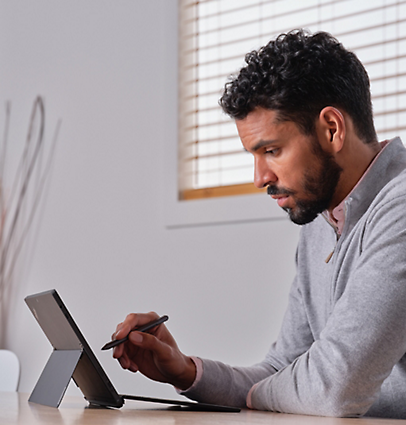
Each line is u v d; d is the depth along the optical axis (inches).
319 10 96.3
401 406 43.6
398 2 89.7
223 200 98.0
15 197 123.3
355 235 45.5
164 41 108.5
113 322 107.5
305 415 38.5
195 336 98.6
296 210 45.7
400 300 37.8
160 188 106.3
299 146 43.6
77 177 116.2
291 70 42.9
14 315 118.4
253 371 51.9
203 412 38.5
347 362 37.2
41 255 117.6
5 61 129.9
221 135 104.3
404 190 41.4
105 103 115.3
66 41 122.3
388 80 89.4
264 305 92.8
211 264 98.9
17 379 77.8
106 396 39.7
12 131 126.6
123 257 108.3
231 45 104.7
